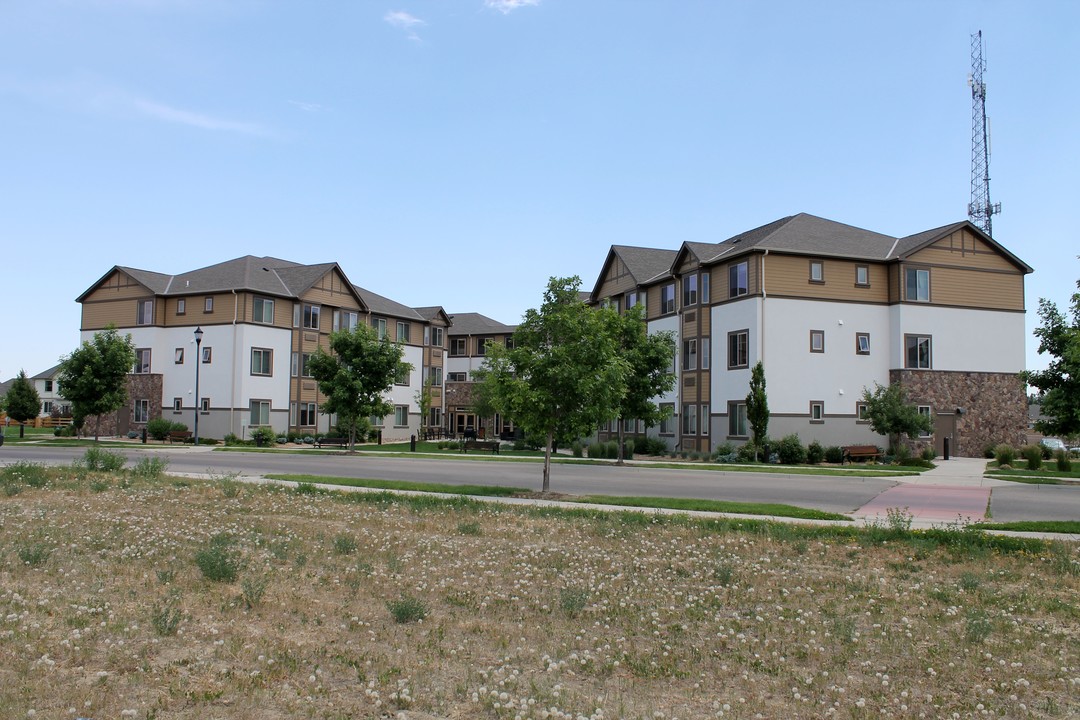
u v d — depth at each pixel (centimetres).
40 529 1391
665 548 1384
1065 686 733
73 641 772
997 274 4172
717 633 886
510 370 2330
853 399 3950
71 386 4522
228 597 975
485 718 627
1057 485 2591
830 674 750
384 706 646
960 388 4062
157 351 5203
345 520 1642
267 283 5212
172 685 670
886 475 2938
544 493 2181
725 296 4106
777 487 2478
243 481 2352
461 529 1525
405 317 6378
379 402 4128
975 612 945
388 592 1027
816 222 4275
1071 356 2194
